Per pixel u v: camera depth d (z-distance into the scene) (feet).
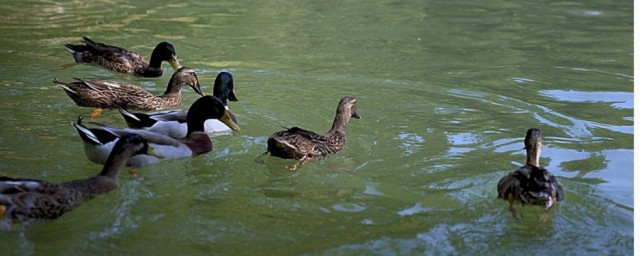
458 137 37.86
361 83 47.06
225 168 32.63
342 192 30.45
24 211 26.17
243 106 41.93
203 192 29.91
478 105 43.37
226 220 27.48
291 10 69.05
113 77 47.91
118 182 30.27
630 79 49.26
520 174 28.58
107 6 67.31
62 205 27.12
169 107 42.86
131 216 27.45
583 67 52.16
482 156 35.17
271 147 33.65
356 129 38.68
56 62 49.14
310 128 38.91
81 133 32.01
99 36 56.85
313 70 49.73
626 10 71.67
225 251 25.25
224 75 41.68
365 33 60.90
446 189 30.91
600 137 38.09
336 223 27.63
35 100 41.39
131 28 59.93
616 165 34.04
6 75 45.47
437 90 46.01
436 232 27.04
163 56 48.62
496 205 29.19
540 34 61.93
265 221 27.55
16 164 32.14
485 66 51.90
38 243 25.22
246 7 69.46
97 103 40.63
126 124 38.99
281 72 48.96
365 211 28.71
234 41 57.00
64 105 41.04
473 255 25.49
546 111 42.34
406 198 29.99
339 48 55.88
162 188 30.04
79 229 26.32
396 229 27.22
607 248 26.09
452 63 52.49
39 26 58.90
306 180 31.60
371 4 72.74
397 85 46.88
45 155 33.37
